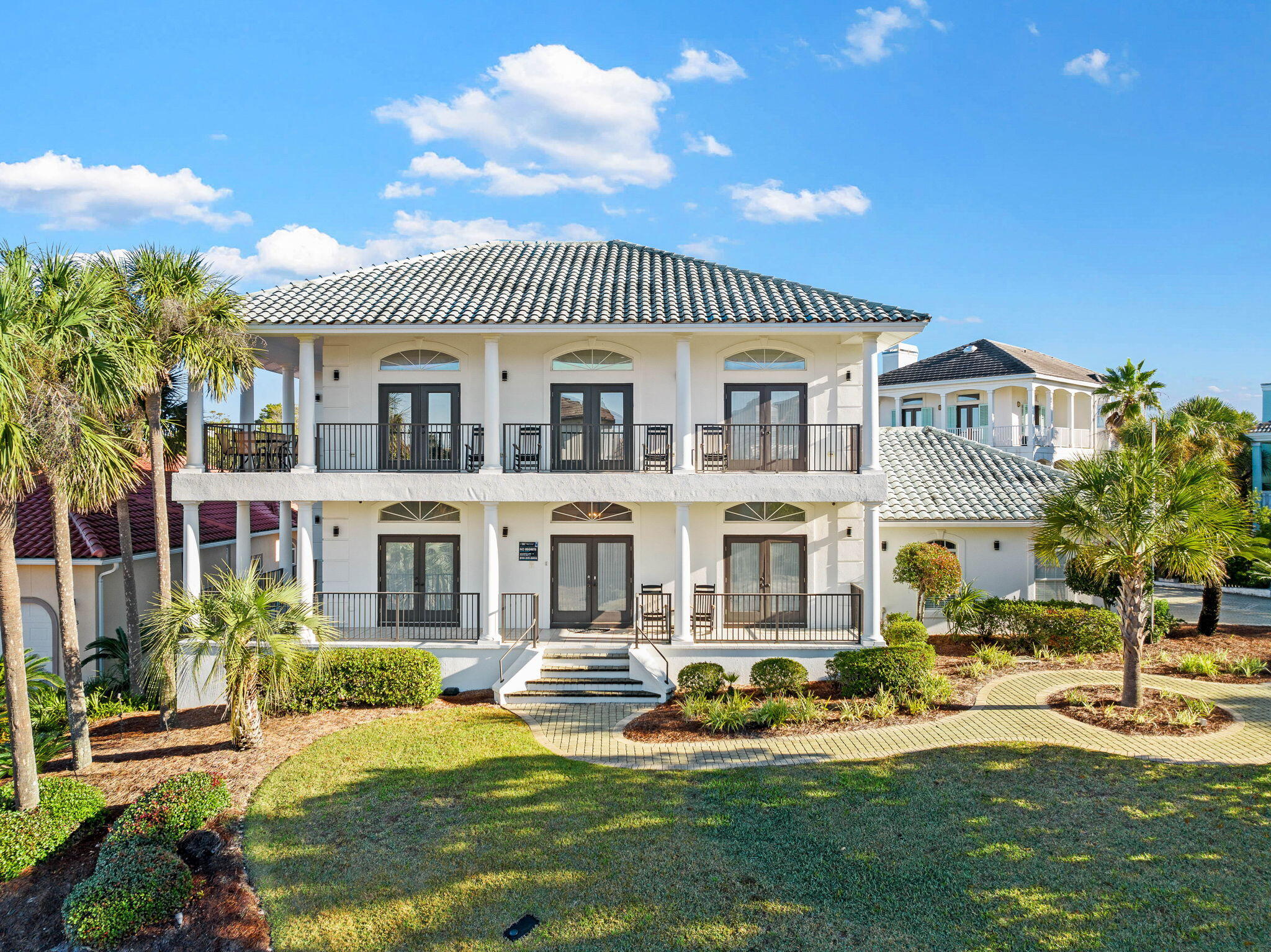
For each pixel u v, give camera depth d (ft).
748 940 23.85
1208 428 72.95
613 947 23.82
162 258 44.24
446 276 61.72
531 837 30.60
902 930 24.14
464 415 58.85
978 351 122.83
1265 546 49.26
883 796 33.22
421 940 24.59
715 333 54.03
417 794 34.88
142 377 40.37
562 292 57.26
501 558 59.11
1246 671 50.70
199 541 57.36
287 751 41.22
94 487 37.37
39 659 51.78
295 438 61.31
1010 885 26.27
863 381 53.21
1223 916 24.29
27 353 32.22
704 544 58.70
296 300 55.42
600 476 53.21
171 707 47.09
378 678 48.75
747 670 52.90
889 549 64.39
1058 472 69.21
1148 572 59.36
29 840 32.07
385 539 59.26
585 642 55.06
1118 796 32.55
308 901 26.99
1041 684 48.91
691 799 33.68
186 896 27.91
